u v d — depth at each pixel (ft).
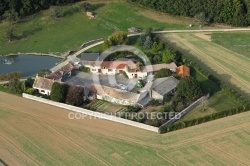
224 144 394.32
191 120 416.87
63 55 549.13
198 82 450.30
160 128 407.64
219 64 517.96
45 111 444.55
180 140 400.26
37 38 590.14
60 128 420.36
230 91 456.04
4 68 532.32
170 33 586.86
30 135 412.77
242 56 534.37
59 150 392.88
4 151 393.09
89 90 458.50
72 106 443.32
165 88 453.58
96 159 381.19
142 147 393.50
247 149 387.75
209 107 441.68
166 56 511.40
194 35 582.35
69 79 488.44
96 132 413.39
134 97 443.32
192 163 373.81
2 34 599.57
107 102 451.94
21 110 448.65
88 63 507.30
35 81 473.67
